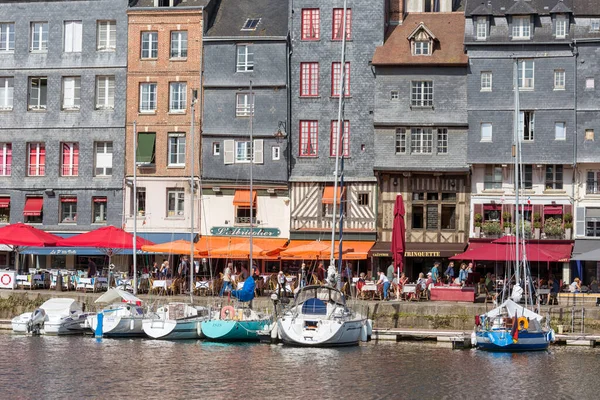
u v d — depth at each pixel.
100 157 68.19
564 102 63.97
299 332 46.56
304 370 41.09
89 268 63.31
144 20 67.81
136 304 50.59
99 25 68.56
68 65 68.50
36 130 68.69
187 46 67.44
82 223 67.94
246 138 66.81
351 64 66.50
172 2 67.62
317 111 66.56
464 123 64.75
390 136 65.19
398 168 64.69
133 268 61.56
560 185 64.44
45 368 41.12
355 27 66.62
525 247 55.00
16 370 40.69
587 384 38.94
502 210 64.00
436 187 65.06
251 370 40.97
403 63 65.31
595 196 63.94
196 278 59.78
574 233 63.81
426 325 51.53
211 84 67.00
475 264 64.75
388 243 64.88
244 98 67.00
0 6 69.38
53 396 36.06
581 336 48.91
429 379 39.62
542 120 64.19
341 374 40.38
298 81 66.81
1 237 56.03
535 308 50.91
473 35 65.19
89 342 48.22
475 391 37.56
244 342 48.25
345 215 65.56
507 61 64.69
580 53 64.06
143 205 67.50
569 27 64.44
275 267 65.88
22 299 56.12
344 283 56.03
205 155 66.94
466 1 67.06
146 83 67.75
